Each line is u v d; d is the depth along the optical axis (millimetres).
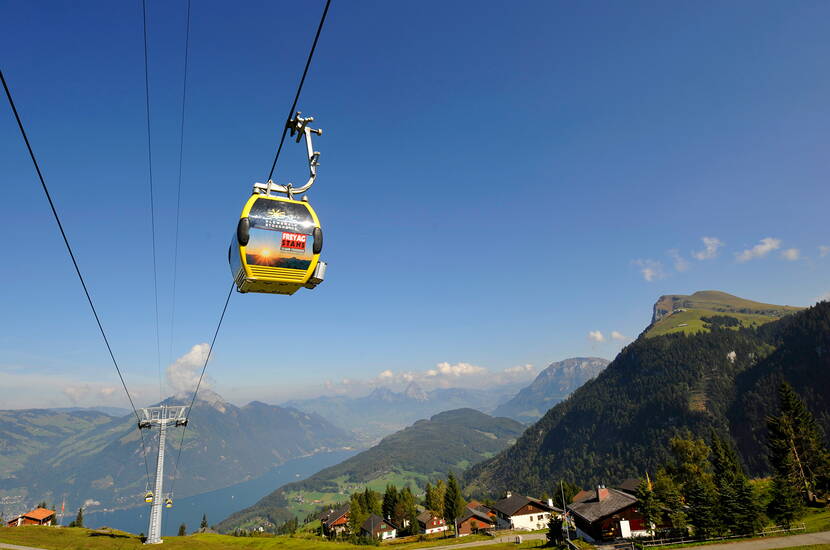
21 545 76000
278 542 102125
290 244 15609
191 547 82125
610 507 75562
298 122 15570
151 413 86625
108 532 99188
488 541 98250
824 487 82062
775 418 90500
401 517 164000
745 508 60938
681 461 107688
